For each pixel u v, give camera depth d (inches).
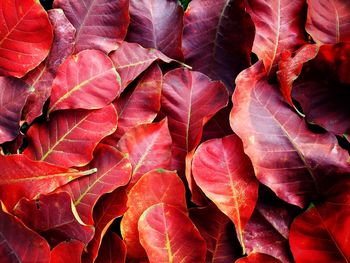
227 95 13.7
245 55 14.6
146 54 14.2
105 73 13.6
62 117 13.4
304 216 12.6
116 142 13.8
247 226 13.1
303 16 14.6
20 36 13.2
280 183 12.8
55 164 13.0
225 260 12.9
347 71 13.6
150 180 12.7
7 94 13.0
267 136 13.0
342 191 12.7
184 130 13.9
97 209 12.6
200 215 13.1
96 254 11.9
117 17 14.3
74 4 14.3
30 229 11.4
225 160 13.1
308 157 13.0
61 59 13.8
